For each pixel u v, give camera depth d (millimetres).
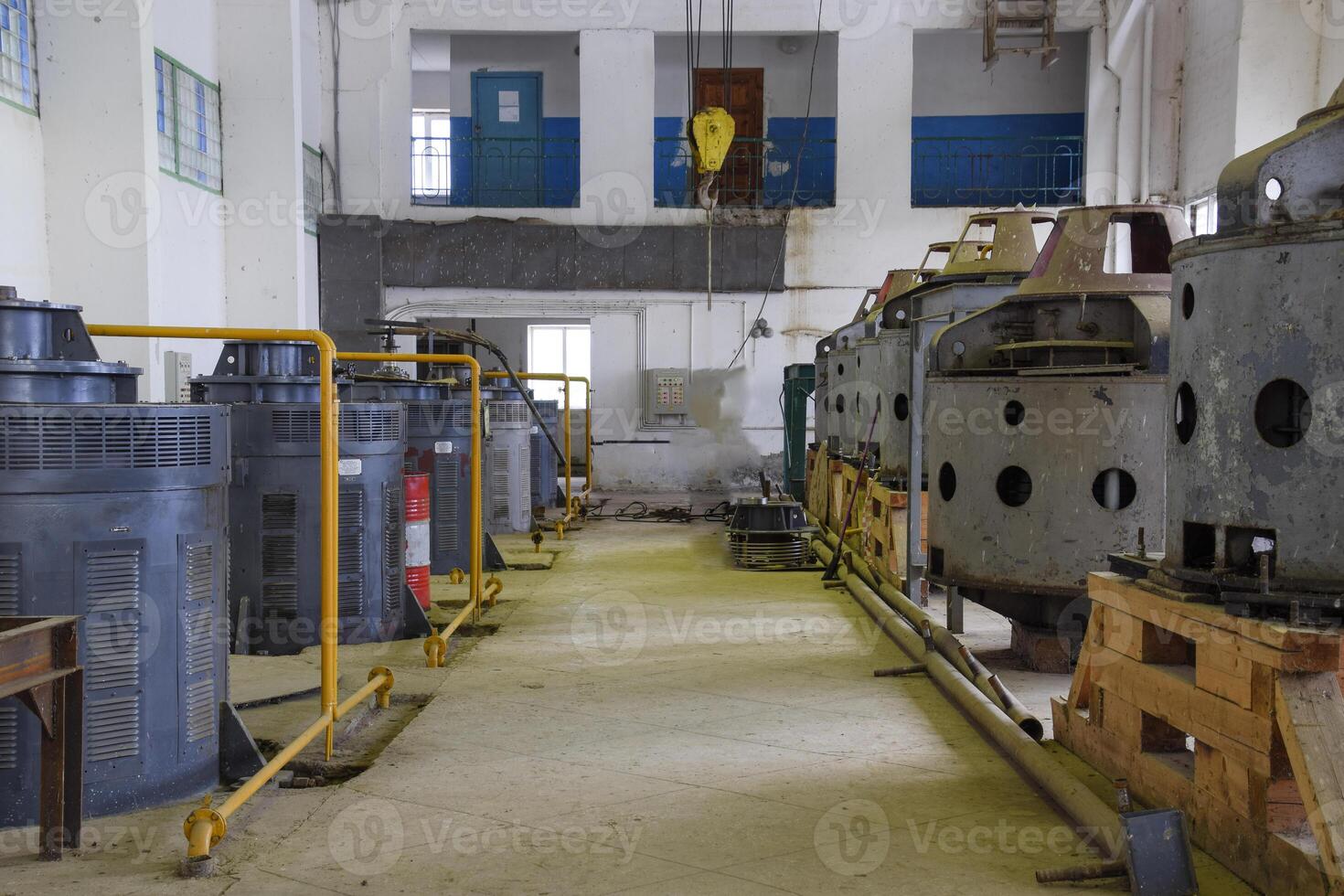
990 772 3816
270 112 11500
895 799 3535
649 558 9562
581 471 19656
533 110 16797
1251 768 2717
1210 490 3016
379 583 6012
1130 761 3389
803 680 5176
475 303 15523
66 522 3330
